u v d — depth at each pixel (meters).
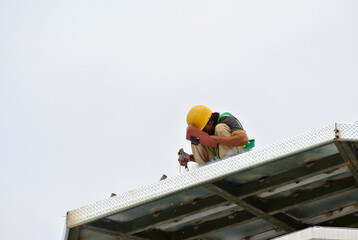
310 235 8.23
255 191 10.11
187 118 11.59
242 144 11.18
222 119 11.53
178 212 10.91
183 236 11.80
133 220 11.30
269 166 9.70
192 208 10.79
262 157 9.24
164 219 11.01
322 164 9.58
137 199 10.14
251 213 11.09
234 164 9.46
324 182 10.28
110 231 11.14
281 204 10.68
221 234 11.86
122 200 10.28
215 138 11.20
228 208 11.02
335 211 11.07
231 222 11.30
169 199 10.60
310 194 10.45
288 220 11.26
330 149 9.27
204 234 11.59
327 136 8.80
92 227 10.90
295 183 10.12
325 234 8.21
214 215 11.33
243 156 9.43
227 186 10.15
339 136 8.70
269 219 10.99
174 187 9.88
